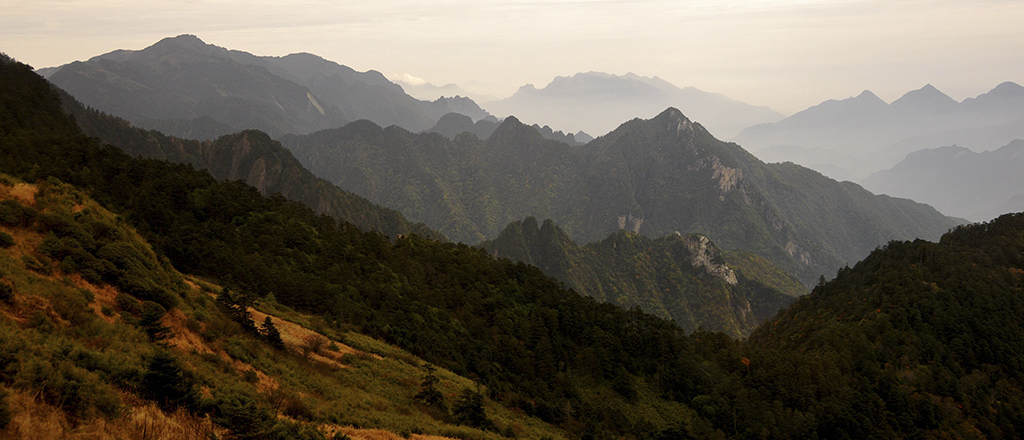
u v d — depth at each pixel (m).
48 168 82.69
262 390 41.56
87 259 42.03
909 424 83.31
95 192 85.19
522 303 110.25
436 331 87.81
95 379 27.61
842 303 122.12
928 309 104.12
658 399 89.44
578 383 88.19
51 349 28.02
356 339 71.81
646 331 106.19
